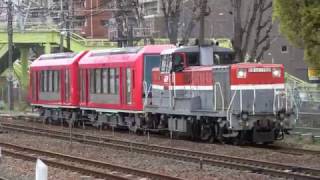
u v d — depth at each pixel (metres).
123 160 36.44
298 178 28.50
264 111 43.31
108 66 58.06
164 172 30.98
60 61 67.44
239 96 42.81
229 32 122.69
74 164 35.12
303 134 47.38
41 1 109.69
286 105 44.09
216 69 44.41
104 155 39.06
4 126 63.66
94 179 29.39
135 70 53.62
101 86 59.53
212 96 44.88
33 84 74.19
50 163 35.06
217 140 46.19
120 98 56.03
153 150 40.75
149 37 87.62
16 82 113.81
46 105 70.69
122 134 54.97
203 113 45.41
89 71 61.91
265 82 43.59
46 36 107.38
